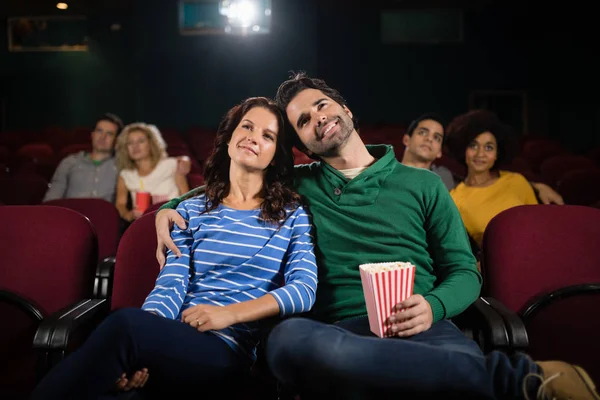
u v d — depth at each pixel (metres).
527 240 1.81
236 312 1.48
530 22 11.16
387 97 11.57
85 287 1.85
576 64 11.02
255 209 1.72
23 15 11.61
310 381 1.32
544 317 1.78
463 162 2.69
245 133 1.71
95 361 1.28
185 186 3.48
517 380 1.26
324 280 1.71
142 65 11.45
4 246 1.84
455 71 11.54
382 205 1.71
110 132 3.66
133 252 1.80
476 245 2.43
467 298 1.58
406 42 11.43
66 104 11.89
